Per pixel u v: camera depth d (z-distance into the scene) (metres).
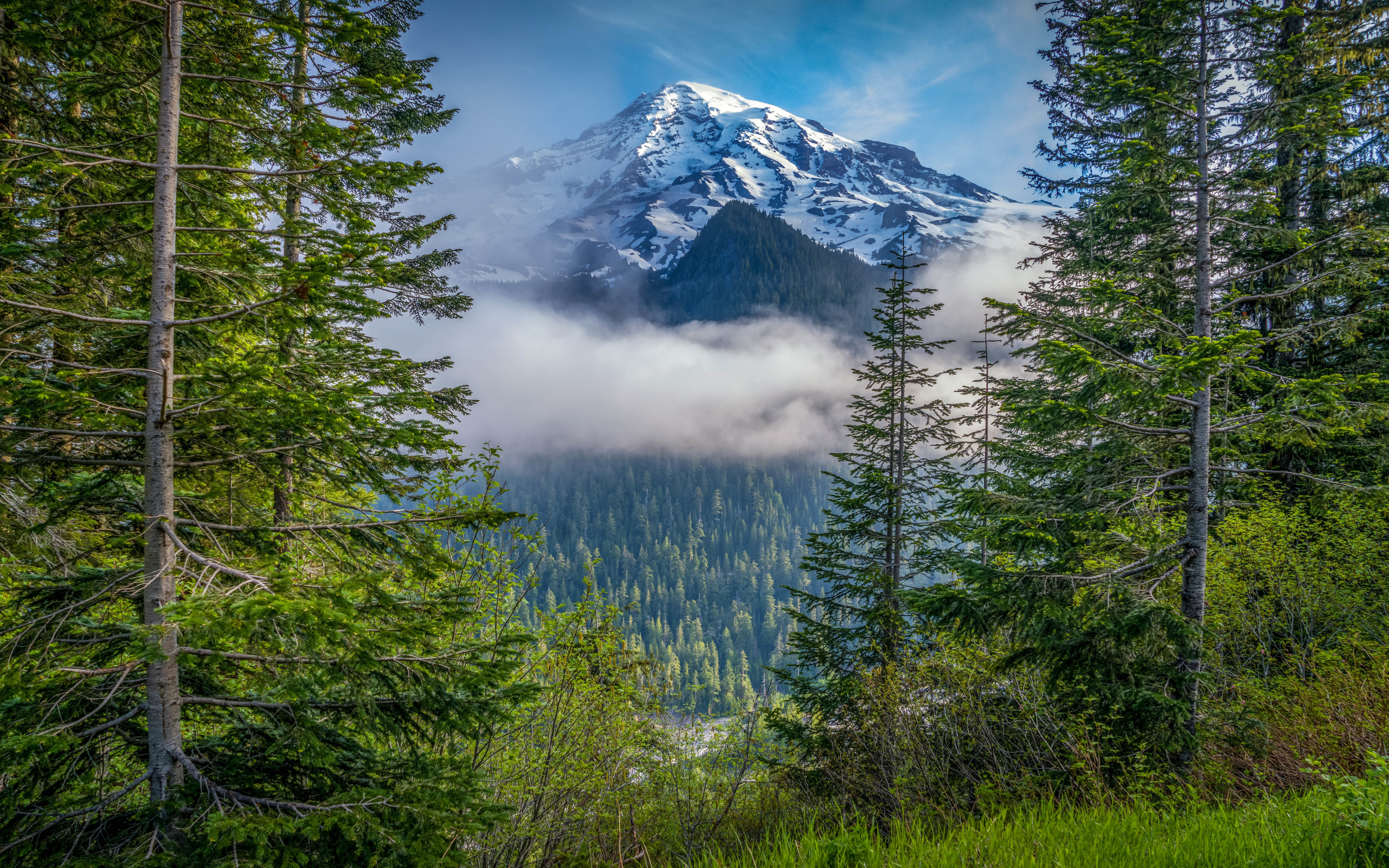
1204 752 6.84
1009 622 7.28
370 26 4.34
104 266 4.94
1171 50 7.98
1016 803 6.77
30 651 3.70
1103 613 6.86
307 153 4.61
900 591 7.79
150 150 4.80
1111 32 7.88
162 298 4.08
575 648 7.67
